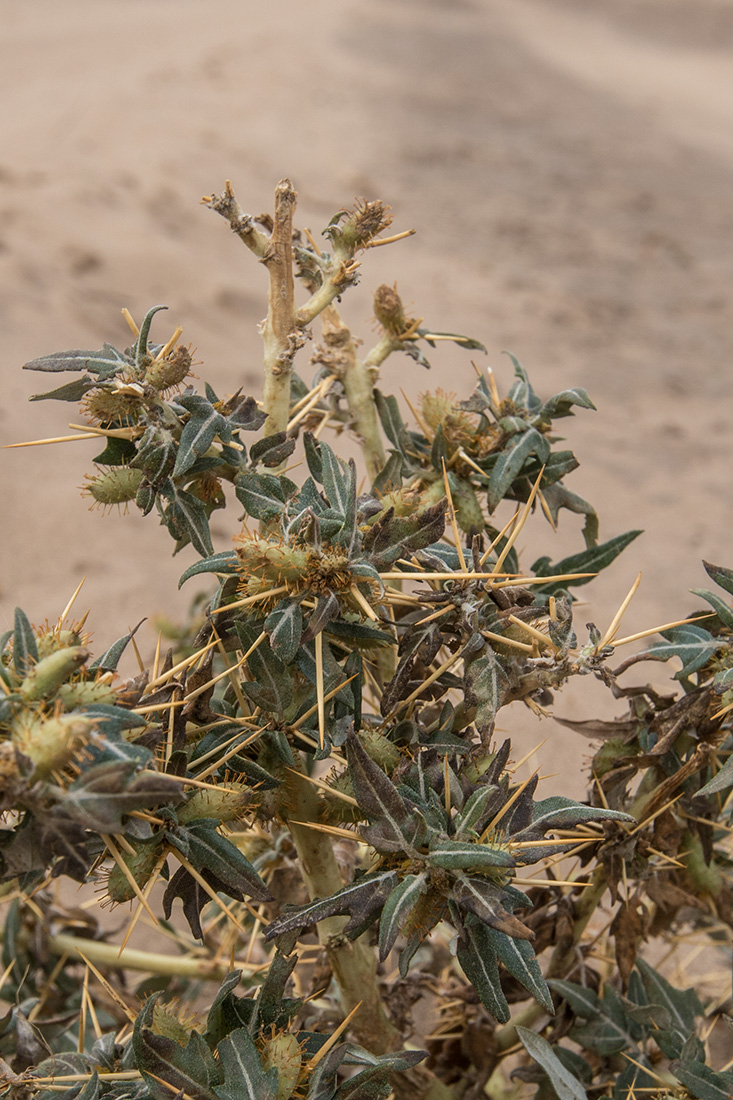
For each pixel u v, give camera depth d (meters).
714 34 5.61
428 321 1.88
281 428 0.50
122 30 4.09
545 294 2.10
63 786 0.42
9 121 2.54
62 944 0.62
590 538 0.55
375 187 2.61
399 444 0.54
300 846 0.51
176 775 0.46
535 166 3.04
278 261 0.49
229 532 1.13
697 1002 0.56
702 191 3.00
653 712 0.52
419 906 0.45
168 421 0.47
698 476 1.46
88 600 1.02
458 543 0.47
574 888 0.56
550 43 5.25
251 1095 0.45
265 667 0.46
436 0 5.75
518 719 0.93
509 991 0.56
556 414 0.52
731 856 0.60
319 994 0.56
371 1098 0.47
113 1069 0.49
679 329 2.02
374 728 0.49
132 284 1.65
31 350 1.34
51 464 1.20
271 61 3.77
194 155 2.49
